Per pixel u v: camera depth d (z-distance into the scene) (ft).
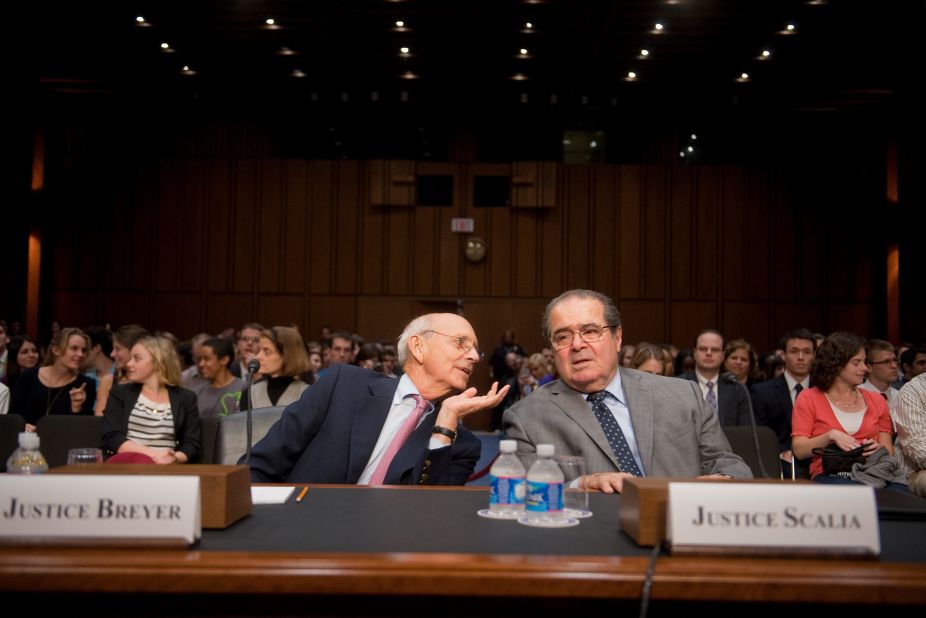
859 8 33.86
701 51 40.34
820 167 50.62
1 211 44.88
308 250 50.55
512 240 50.44
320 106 50.26
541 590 3.80
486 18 37.37
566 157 52.47
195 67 43.80
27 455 6.46
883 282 48.78
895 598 3.79
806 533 4.17
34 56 40.70
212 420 14.37
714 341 18.01
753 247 50.47
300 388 15.83
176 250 50.39
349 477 7.71
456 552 4.21
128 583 3.81
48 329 49.01
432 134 51.72
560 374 8.93
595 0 35.12
